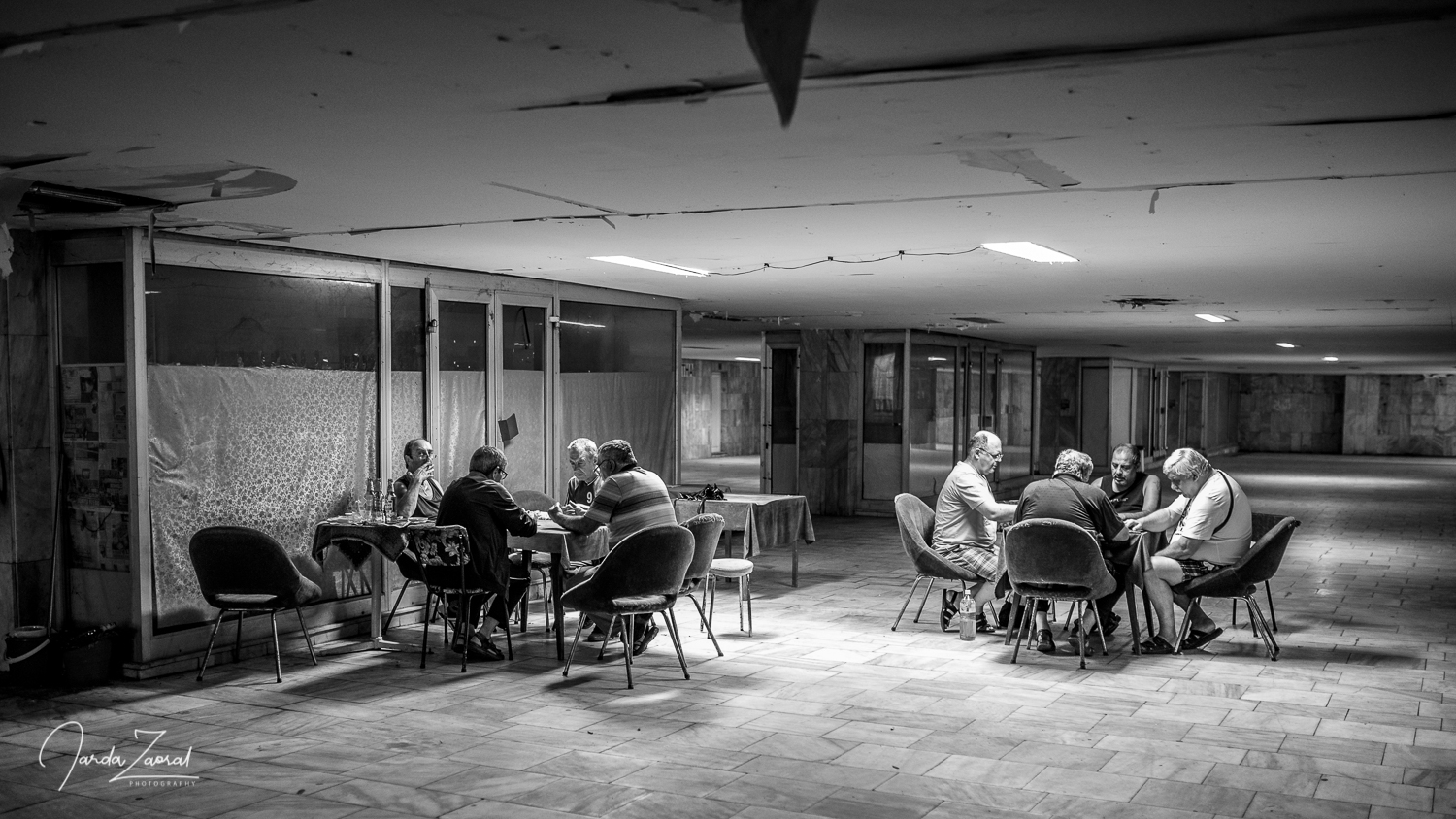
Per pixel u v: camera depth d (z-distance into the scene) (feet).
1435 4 8.07
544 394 30.04
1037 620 22.56
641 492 21.36
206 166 14.43
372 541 21.56
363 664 21.62
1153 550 24.86
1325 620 25.90
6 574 20.81
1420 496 62.64
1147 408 92.68
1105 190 15.79
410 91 10.69
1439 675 20.45
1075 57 9.39
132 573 20.34
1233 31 8.70
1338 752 15.87
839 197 16.58
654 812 13.51
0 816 13.51
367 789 14.38
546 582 25.57
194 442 21.20
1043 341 59.88
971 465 24.18
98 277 20.68
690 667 21.34
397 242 21.85
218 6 8.38
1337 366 94.17
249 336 22.24
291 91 10.73
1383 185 15.11
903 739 16.52
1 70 10.05
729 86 10.43
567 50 9.36
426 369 26.18
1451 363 85.81
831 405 50.96
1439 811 13.52
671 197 16.62
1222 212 17.51
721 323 47.42
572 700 18.85
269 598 20.34
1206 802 13.87
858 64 9.64
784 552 38.27
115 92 10.79
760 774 14.92
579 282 30.53
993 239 21.03
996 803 13.82
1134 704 18.45
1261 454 111.86
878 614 26.73
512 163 14.15
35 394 21.09
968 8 8.20
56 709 18.39
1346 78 9.91
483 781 14.67
